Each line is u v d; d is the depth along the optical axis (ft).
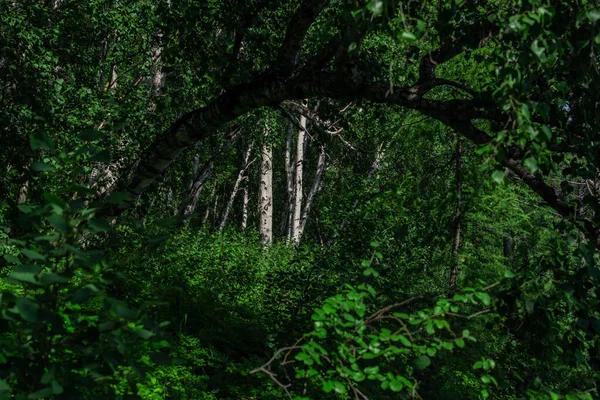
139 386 15.38
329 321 12.42
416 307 23.12
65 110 39.99
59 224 9.48
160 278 30.04
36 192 21.02
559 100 14.60
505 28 12.68
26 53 34.94
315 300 26.14
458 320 17.79
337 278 27.14
